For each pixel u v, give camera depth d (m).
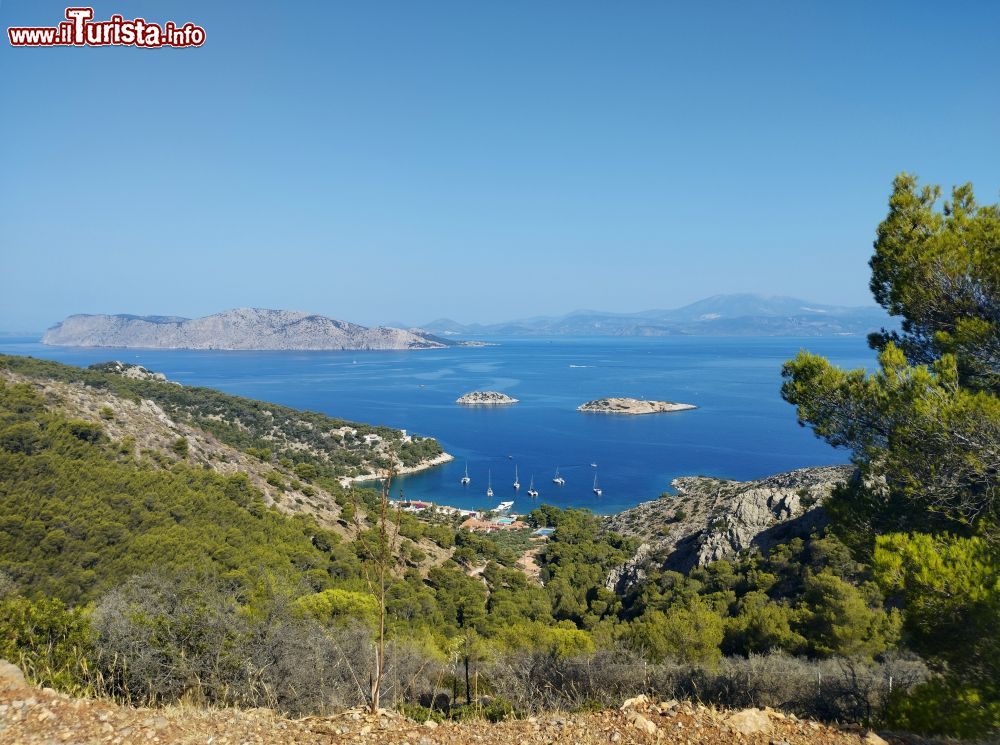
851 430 10.41
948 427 8.88
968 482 9.16
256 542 36.69
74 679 7.84
